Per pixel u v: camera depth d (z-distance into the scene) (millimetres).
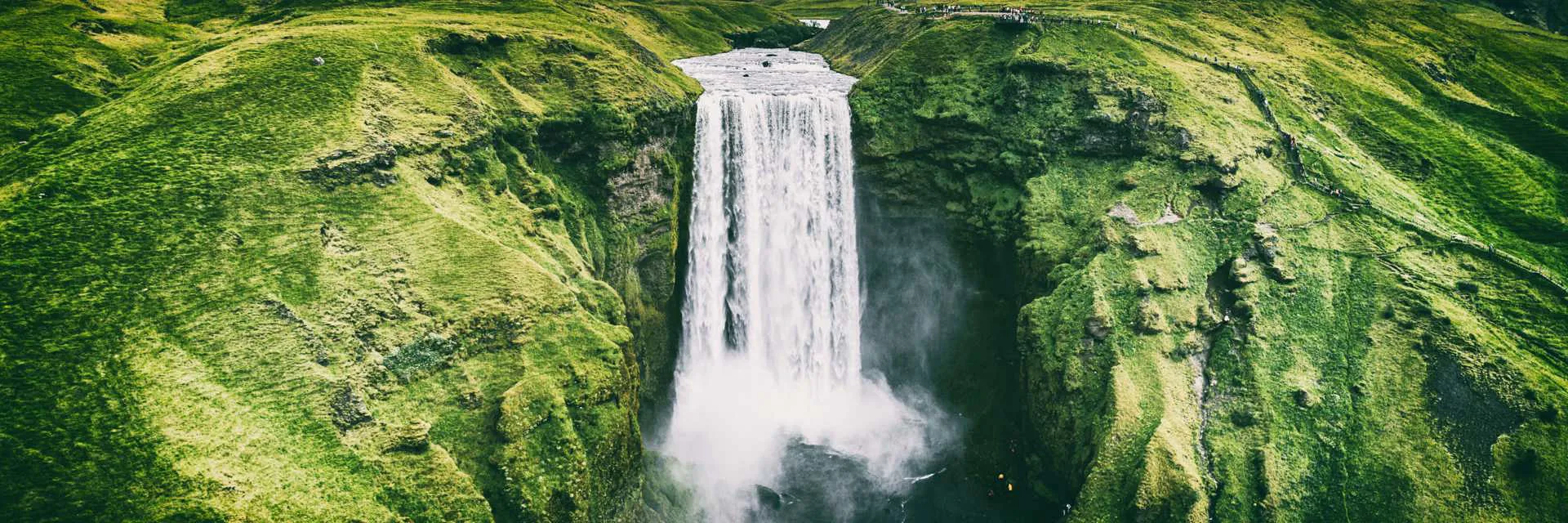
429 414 54344
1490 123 108938
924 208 88812
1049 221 80125
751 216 86375
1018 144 86500
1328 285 75375
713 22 169250
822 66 130625
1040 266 78062
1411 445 64875
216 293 54344
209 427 48062
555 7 109000
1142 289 72188
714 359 86500
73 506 43344
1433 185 95500
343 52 75000
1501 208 92750
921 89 93562
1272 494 63156
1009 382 78500
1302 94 101875
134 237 55969
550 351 59562
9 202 56562
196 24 102500
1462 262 78562
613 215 78312
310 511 46938
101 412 47000
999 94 91375
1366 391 68188
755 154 85750
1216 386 69625
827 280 89625
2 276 51594
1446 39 133000
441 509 50250
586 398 58812
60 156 62875
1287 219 80188
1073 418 68500
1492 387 66688
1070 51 95125
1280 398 68312
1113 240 76188
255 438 48500
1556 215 91188
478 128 72375
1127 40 100625
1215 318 72688
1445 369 68438
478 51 81812
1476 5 174500
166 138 63906
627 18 138250
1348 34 126812
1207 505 62094
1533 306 74188
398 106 70625
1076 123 85938
